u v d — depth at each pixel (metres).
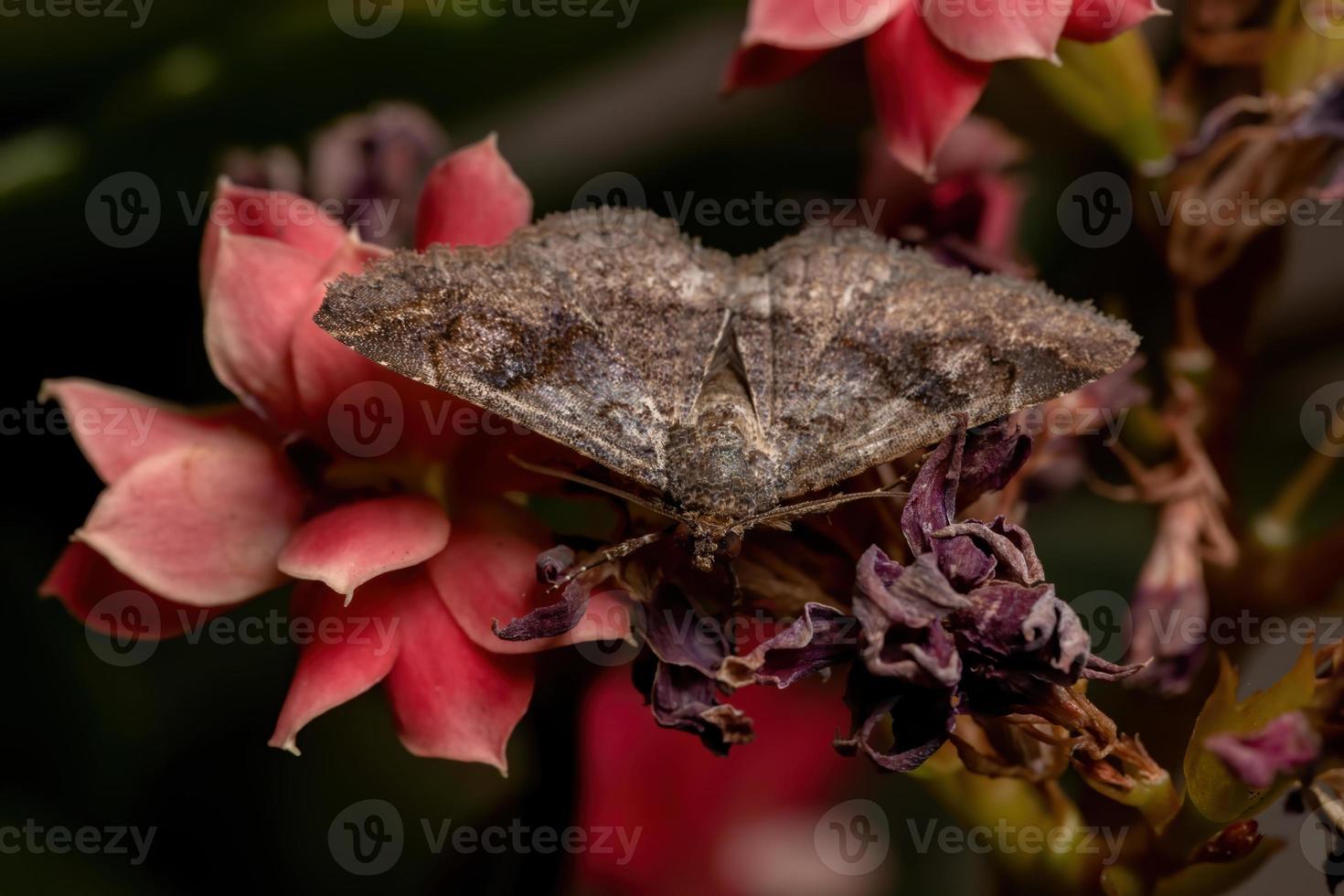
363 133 0.12
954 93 0.11
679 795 0.12
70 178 0.13
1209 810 0.11
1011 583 0.10
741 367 0.11
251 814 0.13
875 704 0.10
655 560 0.11
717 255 0.11
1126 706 0.12
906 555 0.11
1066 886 0.11
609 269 0.11
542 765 0.12
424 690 0.11
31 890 0.13
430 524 0.11
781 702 0.13
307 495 0.11
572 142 0.13
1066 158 0.12
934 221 0.12
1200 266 0.12
